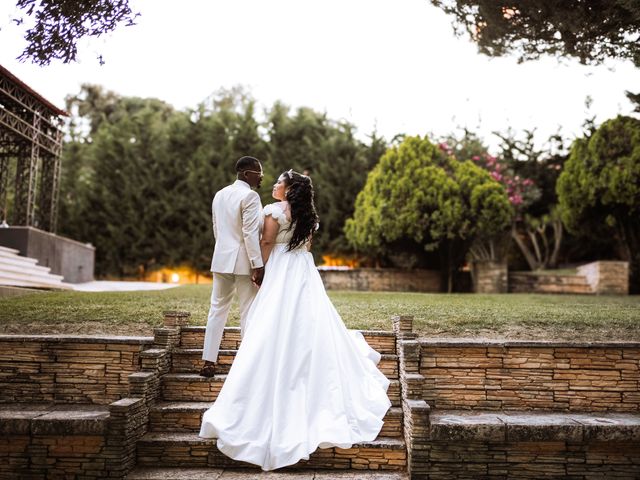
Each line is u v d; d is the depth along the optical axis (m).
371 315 6.50
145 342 4.78
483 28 7.79
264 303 4.52
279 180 5.02
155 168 19.31
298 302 4.49
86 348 4.77
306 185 4.88
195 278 19.67
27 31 5.89
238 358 4.30
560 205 14.17
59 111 14.89
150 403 4.45
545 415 4.48
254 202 4.75
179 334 5.22
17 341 4.77
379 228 13.73
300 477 3.94
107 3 5.87
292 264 4.71
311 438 4.00
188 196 19.02
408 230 13.41
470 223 13.34
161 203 18.84
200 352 4.96
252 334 4.38
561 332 5.80
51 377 4.74
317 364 4.28
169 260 18.95
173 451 4.18
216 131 19.59
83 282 15.58
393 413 4.40
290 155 19.31
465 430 4.02
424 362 4.77
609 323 6.14
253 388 4.14
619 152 12.72
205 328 5.22
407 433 4.18
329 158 18.86
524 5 7.16
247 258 4.79
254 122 19.70
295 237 4.77
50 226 15.02
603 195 12.79
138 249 19.06
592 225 13.94
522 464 4.07
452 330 5.82
